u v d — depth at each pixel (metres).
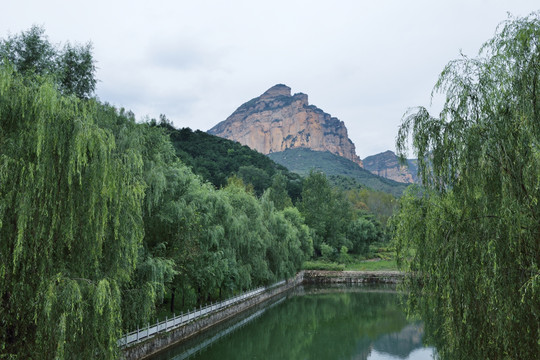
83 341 11.04
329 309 42.16
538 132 8.02
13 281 10.39
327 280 67.12
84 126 11.30
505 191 8.24
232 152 131.75
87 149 11.59
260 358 24.70
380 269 71.38
